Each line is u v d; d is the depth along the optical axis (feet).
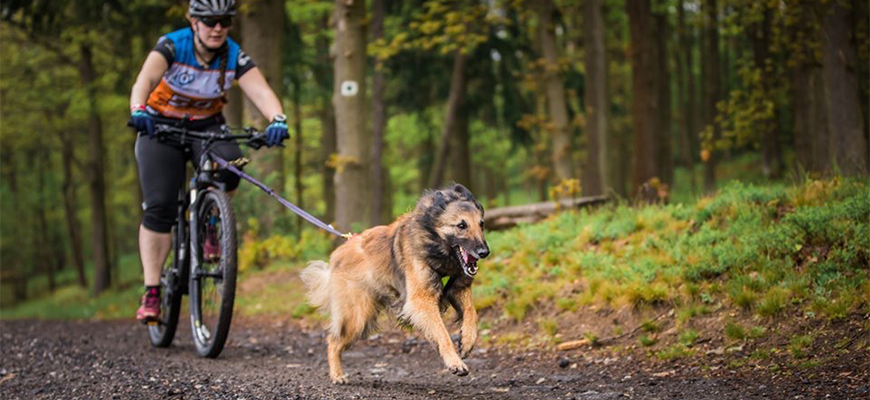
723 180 87.20
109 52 62.08
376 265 16.51
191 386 15.89
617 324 20.89
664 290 20.79
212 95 20.18
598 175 49.57
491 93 63.57
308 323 29.35
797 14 35.65
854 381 14.11
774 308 18.16
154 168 20.31
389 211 74.13
